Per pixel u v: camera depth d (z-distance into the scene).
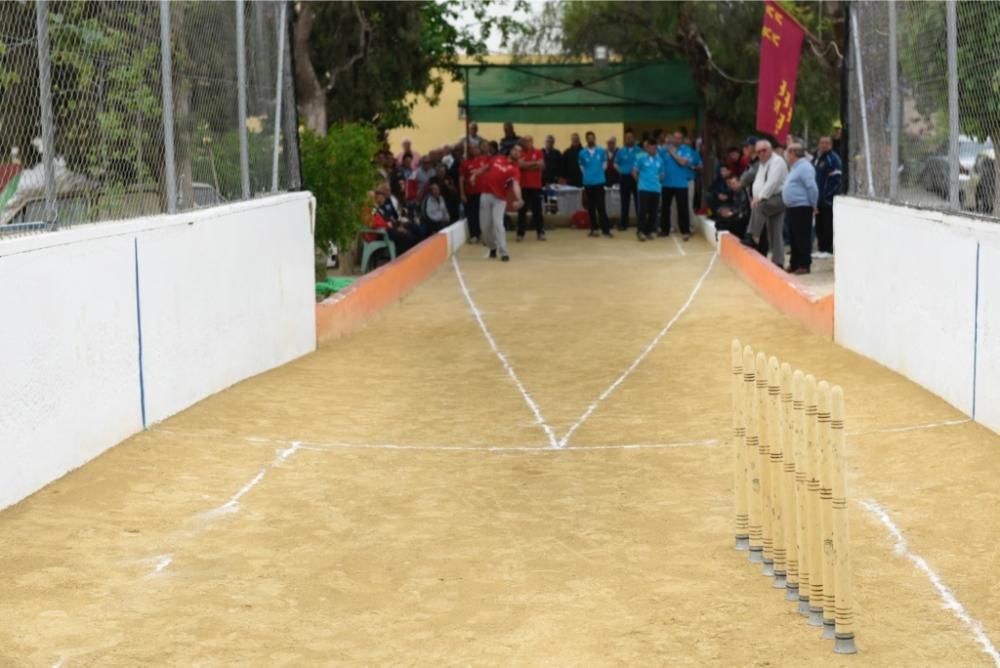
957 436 10.54
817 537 6.83
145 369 11.28
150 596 7.51
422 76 30.47
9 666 6.48
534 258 26.72
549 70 33.69
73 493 9.33
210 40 13.51
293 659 6.61
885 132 14.05
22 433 9.11
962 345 11.26
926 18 12.58
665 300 20.17
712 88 33.03
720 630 6.87
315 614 7.26
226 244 13.34
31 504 9.03
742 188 25.38
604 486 9.91
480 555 8.30
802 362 14.39
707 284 21.92
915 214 12.53
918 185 12.95
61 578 7.74
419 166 29.69
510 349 16.28
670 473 10.23
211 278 12.91
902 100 13.47
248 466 10.46
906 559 7.91
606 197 35.06
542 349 16.23
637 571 7.90
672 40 33.16
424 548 8.45
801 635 6.75
